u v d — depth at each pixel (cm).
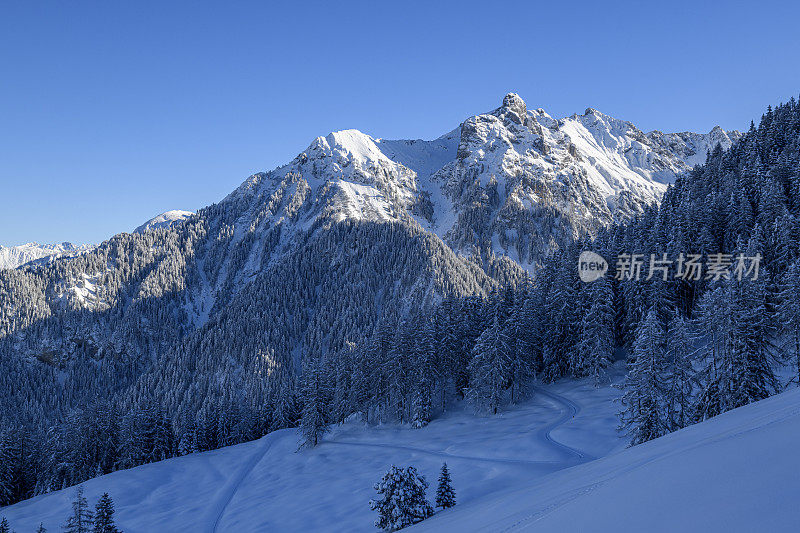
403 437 5912
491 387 5906
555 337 6544
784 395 1786
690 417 3378
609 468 1348
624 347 6494
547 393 6162
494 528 1015
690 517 511
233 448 7288
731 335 3219
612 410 4803
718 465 678
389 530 2739
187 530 4400
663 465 818
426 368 6244
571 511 758
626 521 583
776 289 4994
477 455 4412
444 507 2972
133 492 5650
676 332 3416
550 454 3981
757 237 5600
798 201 6319
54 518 5231
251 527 4066
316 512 4031
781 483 511
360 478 4688
